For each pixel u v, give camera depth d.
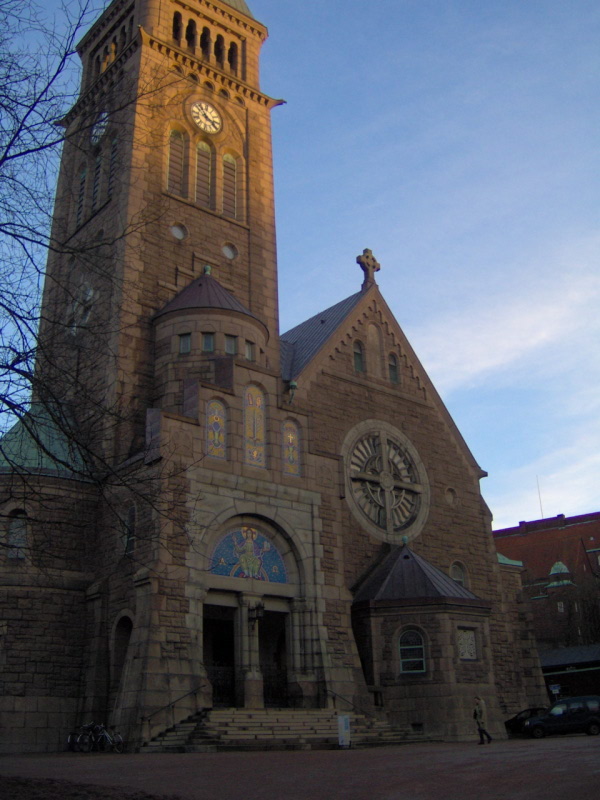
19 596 35.06
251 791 15.40
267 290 50.19
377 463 47.25
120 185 46.53
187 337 42.03
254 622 35.47
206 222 48.84
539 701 50.03
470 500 51.94
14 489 35.19
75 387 17.94
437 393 52.81
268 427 38.97
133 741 29.72
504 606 50.50
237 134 53.56
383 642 39.78
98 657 34.44
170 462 34.53
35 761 25.30
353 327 49.44
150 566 32.69
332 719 33.81
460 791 14.37
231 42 56.62
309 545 38.47
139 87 21.12
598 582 88.56
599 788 13.61
